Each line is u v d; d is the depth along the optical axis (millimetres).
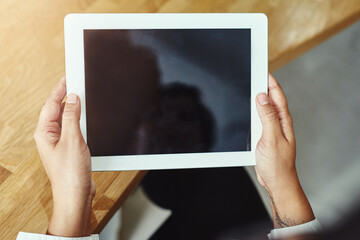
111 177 525
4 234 509
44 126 511
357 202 860
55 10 531
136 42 488
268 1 551
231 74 501
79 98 485
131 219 719
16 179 517
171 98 497
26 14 528
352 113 874
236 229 760
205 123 504
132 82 491
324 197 866
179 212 745
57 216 488
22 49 528
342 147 873
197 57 496
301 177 871
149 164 500
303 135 872
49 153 496
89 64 484
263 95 502
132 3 542
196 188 755
